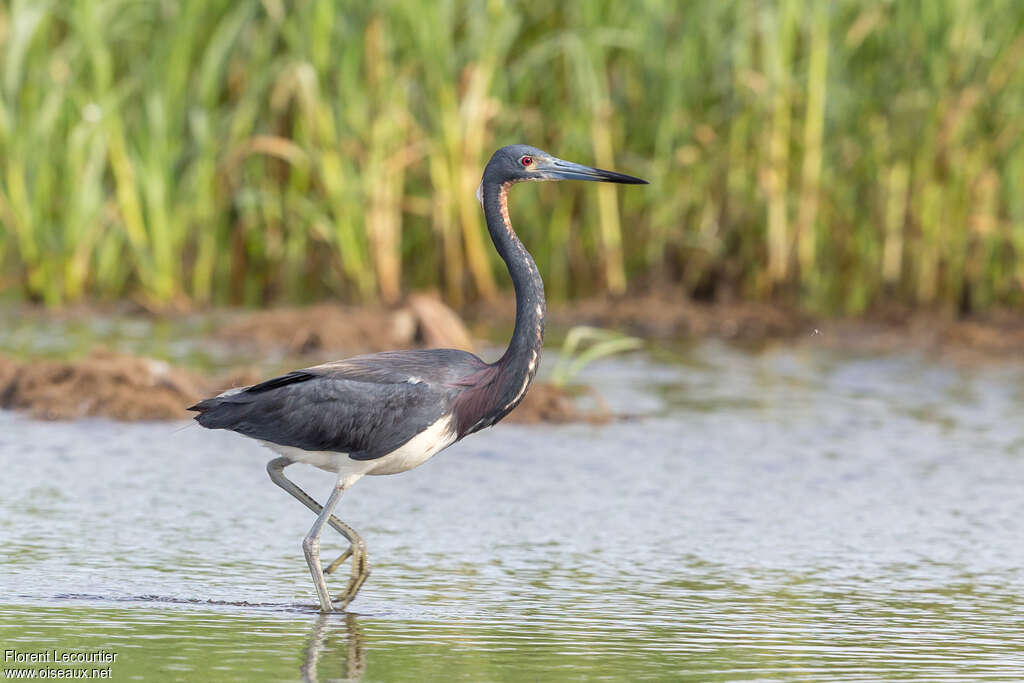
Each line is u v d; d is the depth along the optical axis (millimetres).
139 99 19656
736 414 14609
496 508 11180
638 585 9297
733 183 20406
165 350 16812
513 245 9539
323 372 9117
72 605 8562
